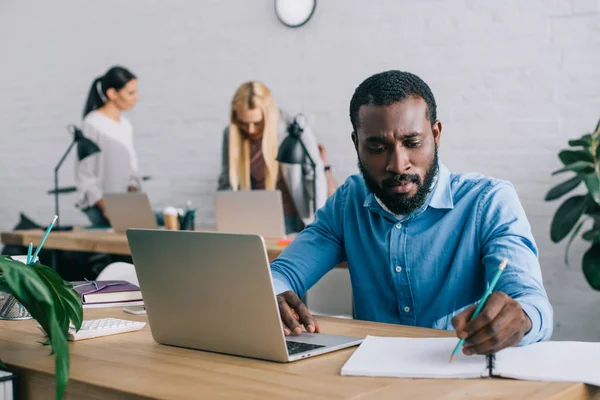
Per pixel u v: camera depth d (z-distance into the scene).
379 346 1.18
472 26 3.65
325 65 4.14
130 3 4.84
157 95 4.76
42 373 1.09
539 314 1.15
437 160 1.48
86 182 4.64
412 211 1.46
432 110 1.39
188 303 1.21
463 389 0.95
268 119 3.77
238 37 4.44
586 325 3.32
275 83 4.32
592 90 3.34
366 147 1.37
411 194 1.38
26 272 1.03
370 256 1.59
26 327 1.47
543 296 1.22
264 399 0.92
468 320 1.07
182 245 1.18
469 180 1.53
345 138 4.09
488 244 1.43
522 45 3.51
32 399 1.12
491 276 1.33
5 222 5.54
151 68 4.78
